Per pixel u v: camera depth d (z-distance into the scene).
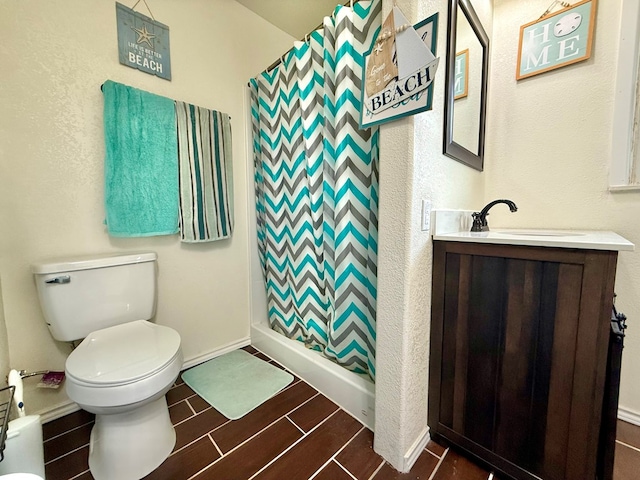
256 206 1.96
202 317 1.75
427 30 0.81
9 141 1.11
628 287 1.23
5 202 1.11
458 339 1.02
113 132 1.29
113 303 1.26
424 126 0.94
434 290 1.07
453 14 1.04
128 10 1.37
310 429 1.19
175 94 1.55
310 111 1.40
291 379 1.55
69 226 1.26
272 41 2.01
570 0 1.32
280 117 1.63
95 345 1.06
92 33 1.28
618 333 0.73
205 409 1.31
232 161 1.79
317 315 1.58
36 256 1.19
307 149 1.43
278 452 1.07
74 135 1.25
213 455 1.06
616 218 1.26
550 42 1.38
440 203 1.10
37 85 1.16
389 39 0.90
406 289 0.92
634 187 1.19
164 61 1.49
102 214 1.34
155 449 1.02
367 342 1.31
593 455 0.77
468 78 1.28
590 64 1.29
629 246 0.68
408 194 0.89
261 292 2.04
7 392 1.03
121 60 1.36
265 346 1.85
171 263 1.59
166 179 1.47
